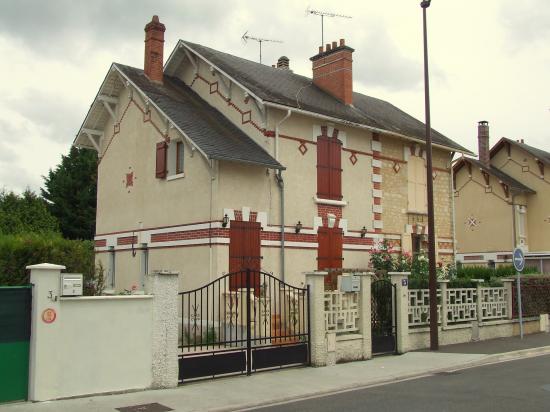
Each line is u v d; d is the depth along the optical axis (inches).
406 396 378.9
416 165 866.1
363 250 769.6
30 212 960.3
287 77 845.2
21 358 347.9
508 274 879.1
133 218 743.1
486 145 1421.0
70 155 1348.4
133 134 762.2
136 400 360.5
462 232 1396.4
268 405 362.3
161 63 777.6
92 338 370.6
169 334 402.0
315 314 488.7
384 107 971.9
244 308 579.8
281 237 674.2
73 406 340.5
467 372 474.3
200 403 358.0
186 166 665.0
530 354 585.3
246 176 652.7
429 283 595.2
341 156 759.1
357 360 519.5
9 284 417.4
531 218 1366.9
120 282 754.2
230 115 724.0
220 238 620.4
